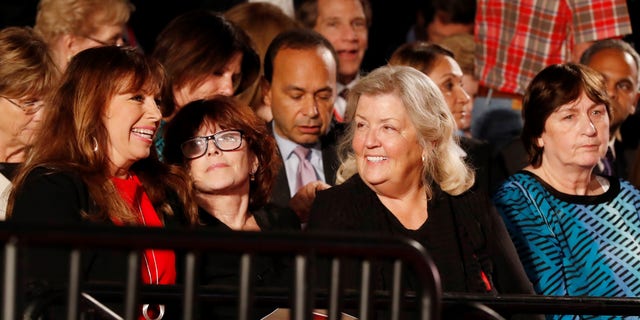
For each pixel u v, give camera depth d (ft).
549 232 15.81
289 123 17.43
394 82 14.32
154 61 13.60
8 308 8.68
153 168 14.17
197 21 17.52
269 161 15.38
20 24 23.58
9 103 14.58
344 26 22.07
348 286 13.47
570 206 16.08
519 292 14.66
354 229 14.12
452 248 14.26
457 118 19.43
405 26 26.18
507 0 22.49
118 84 13.16
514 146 19.86
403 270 9.45
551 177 16.40
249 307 9.25
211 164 14.79
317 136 17.56
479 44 22.62
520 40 22.52
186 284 9.25
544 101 16.26
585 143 16.06
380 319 13.01
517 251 15.84
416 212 14.46
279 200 17.25
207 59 17.26
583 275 15.75
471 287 14.17
